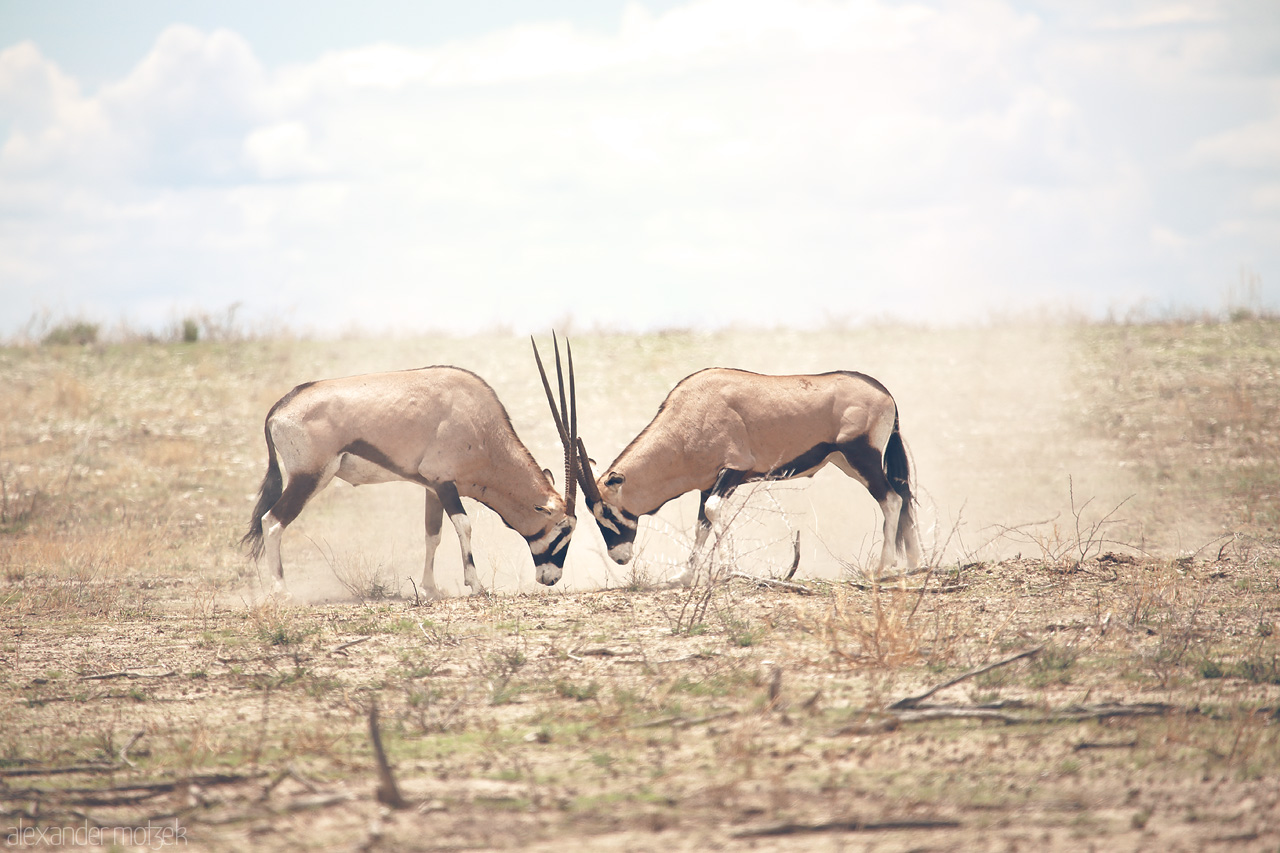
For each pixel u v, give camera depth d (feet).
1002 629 83.82
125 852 47.34
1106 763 55.77
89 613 109.29
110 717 70.38
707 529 118.52
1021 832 47.60
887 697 67.15
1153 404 227.20
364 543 157.17
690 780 54.54
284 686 77.15
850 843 46.68
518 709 69.00
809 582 106.83
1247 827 47.67
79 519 168.76
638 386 256.93
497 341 304.09
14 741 65.10
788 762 56.80
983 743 59.00
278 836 49.01
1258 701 65.00
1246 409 215.51
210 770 58.44
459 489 123.44
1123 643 80.07
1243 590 98.68
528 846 46.96
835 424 122.52
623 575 136.77
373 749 60.95
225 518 171.53
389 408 118.62
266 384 261.03
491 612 100.48
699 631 88.22
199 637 95.81
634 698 69.05
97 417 233.55
